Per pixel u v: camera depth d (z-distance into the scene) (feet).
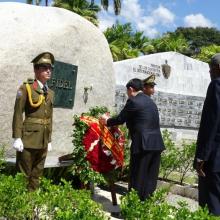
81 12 90.53
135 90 17.63
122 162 19.36
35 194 11.30
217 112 12.96
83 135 18.98
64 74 21.67
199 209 10.03
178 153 25.44
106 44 24.71
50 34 20.70
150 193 17.48
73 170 19.12
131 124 17.52
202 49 101.40
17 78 19.03
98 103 24.27
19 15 20.66
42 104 15.46
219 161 13.16
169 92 52.03
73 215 9.22
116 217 17.28
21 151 15.05
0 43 19.06
